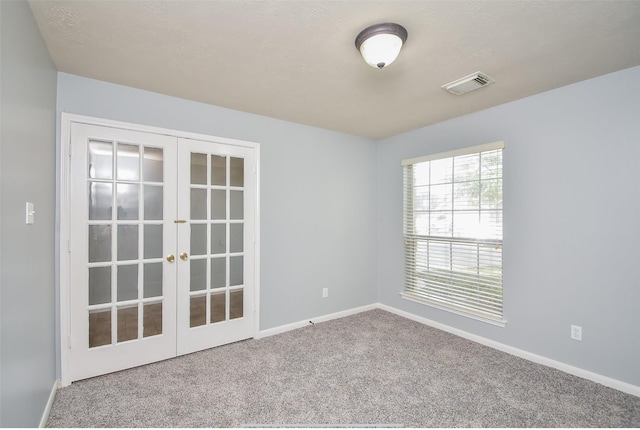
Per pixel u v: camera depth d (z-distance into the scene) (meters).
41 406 1.76
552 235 2.53
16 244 1.34
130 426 1.80
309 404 2.02
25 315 1.46
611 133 2.23
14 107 1.31
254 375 2.38
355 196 3.96
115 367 2.40
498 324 2.87
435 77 2.27
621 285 2.18
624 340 2.17
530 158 2.65
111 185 2.41
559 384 2.26
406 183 3.80
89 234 2.32
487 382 2.29
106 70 2.19
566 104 2.44
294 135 3.42
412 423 1.84
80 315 2.27
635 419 1.87
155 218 2.60
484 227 3.00
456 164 3.25
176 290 2.68
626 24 1.62
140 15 1.57
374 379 2.33
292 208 3.40
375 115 3.16
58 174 2.17
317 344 2.96
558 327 2.49
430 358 2.68
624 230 2.17
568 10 1.51
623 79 2.17
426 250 3.56
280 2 1.45
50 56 1.98
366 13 1.53
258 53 1.94
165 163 2.63
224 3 1.47
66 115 2.21
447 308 3.30
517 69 2.15
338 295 3.79
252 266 3.12
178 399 2.07
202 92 2.57
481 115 3.01
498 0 1.43
